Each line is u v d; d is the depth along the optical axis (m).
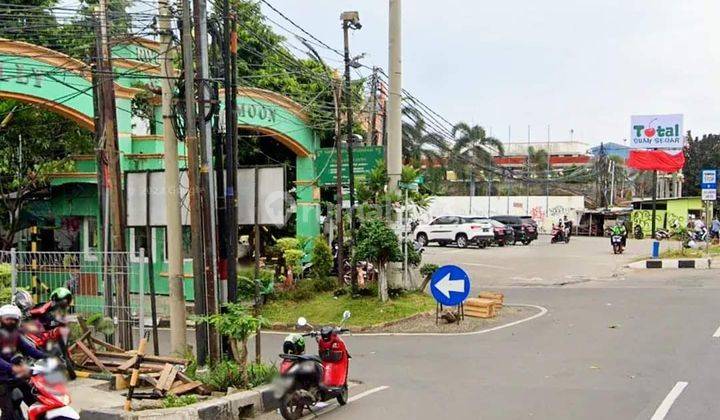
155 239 20.45
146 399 9.38
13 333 7.52
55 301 10.44
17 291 12.35
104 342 11.97
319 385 9.17
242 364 10.14
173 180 11.51
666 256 32.72
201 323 10.88
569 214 72.38
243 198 11.91
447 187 79.50
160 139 20.55
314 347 14.66
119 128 20.02
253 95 23.11
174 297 11.46
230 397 9.35
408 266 19.95
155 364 10.70
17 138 21.75
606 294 21.83
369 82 30.00
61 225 22.81
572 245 47.94
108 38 13.91
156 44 20.45
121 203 13.43
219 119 12.35
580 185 91.25
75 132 22.02
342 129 27.98
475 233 44.41
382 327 16.88
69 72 17.34
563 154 118.75
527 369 11.72
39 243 23.11
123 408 8.80
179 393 9.47
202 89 11.03
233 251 11.55
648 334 14.59
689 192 88.88
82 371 11.00
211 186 11.08
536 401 9.48
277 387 9.00
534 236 50.84
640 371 11.19
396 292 19.12
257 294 12.02
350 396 10.30
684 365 11.51
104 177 14.58
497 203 71.12
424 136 45.22
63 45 18.94
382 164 19.34
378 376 11.66
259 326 10.23
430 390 10.48
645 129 44.16
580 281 26.38
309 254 23.89
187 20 10.84
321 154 26.19
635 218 57.03
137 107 22.30
